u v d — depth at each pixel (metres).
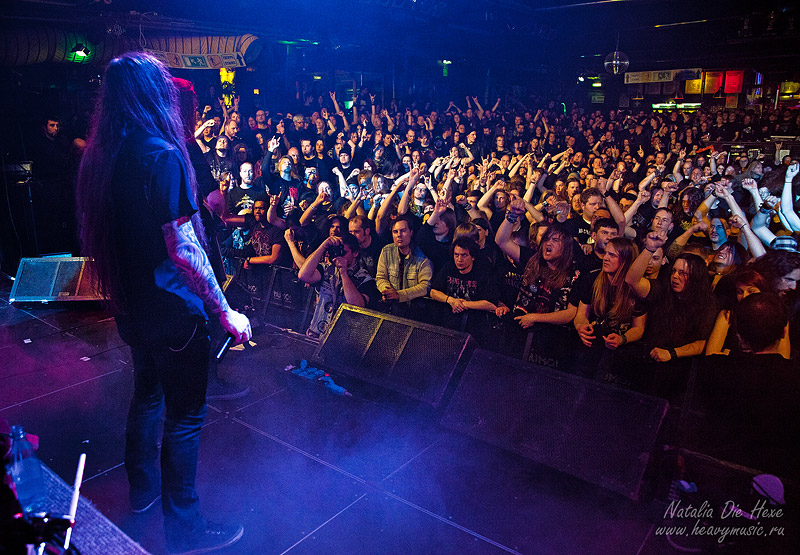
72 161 6.23
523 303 3.34
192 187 1.87
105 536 2.13
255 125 8.72
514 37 15.34
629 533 2.21
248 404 3.18
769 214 3.37
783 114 14.02
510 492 2.45
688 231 3.21
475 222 3.86
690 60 18.78
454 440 2.83
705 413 2.63
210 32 8.38
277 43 10.53
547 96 18.88
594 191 3.90
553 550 2.12
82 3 7.02
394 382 3.17
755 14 15.47
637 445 2.43
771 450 2.45
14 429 2.03
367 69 12.95
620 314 2.99
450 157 6.62
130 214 1.75
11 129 6.58
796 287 2.53
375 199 4.64
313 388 3.38
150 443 2.20
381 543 2.14
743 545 2.14
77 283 4.68
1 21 6.78
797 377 2.44
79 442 2.80
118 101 1.79
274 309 4.43
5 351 3.88
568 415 2.63
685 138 12.68
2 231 5.88
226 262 4.66
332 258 4.02
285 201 5.17
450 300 3.61
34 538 1.18
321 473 2.57
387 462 2.65
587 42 18.53
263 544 2.13
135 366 2.09
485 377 2.91
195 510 2.04
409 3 10.27
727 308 2.67
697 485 2.46
